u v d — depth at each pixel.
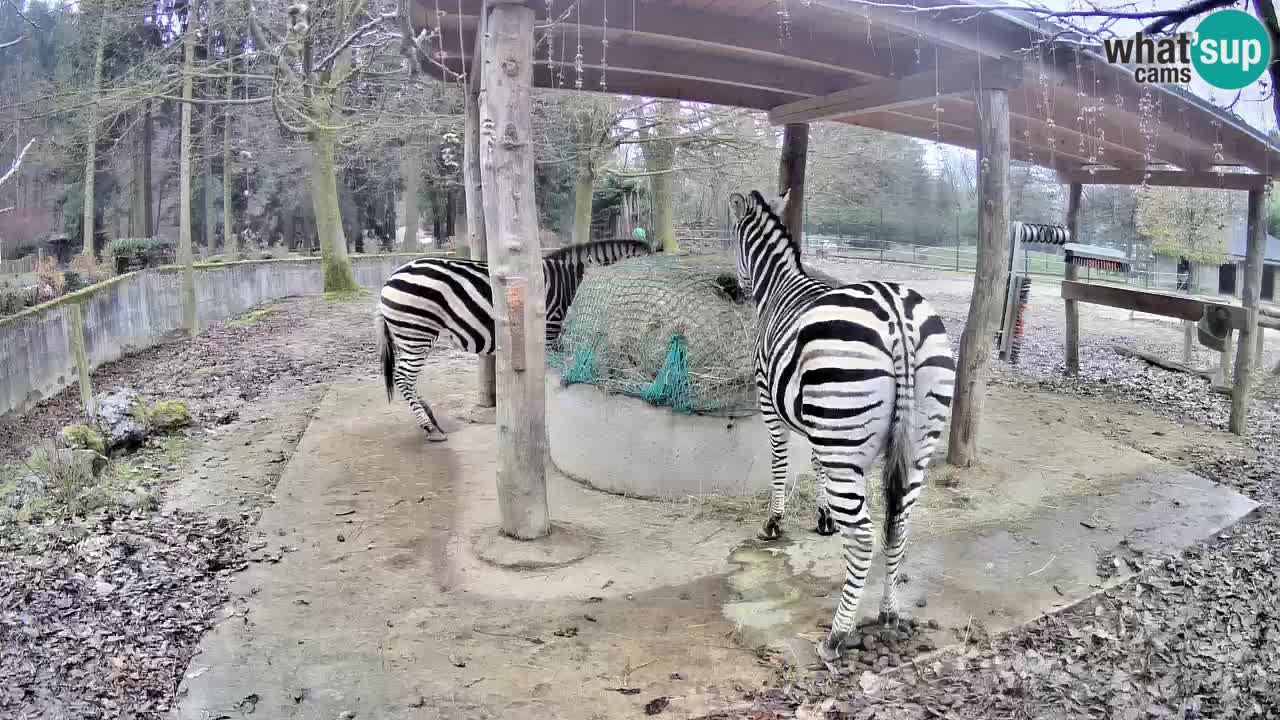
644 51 6.37
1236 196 14.51
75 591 4.37
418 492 5.91
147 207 24.78
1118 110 5.79
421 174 24.39
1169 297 8.49
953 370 3.67
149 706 3.42
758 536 5.07
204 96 17.11
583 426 6.03
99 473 6.28
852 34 5.61
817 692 3.42
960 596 4.26
